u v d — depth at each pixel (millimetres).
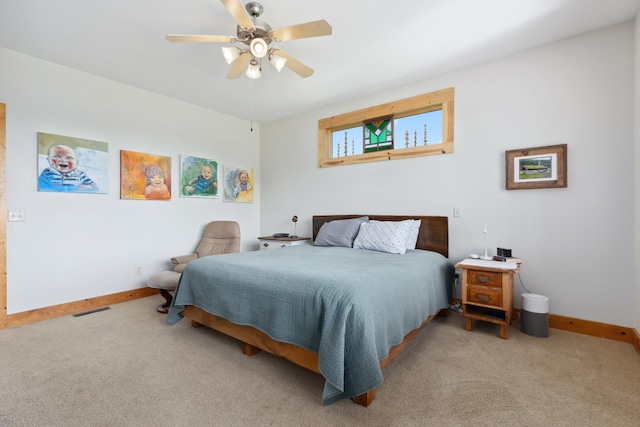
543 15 2242
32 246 2758
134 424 1424
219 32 2428
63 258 2945
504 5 2125
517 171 2756
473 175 3020
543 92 2656
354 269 2047
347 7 2133
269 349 1913
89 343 2291
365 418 1463
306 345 1650
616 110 2363
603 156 2412
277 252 2939
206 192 4230
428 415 1479
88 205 3119
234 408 1543
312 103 4070
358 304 1534
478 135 2988
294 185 4559
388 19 2273
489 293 2418
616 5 2131
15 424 1413
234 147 4645
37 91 2797
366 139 3873
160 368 1931
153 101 3666
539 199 2688
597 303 2445
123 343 2295
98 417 1466
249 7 2066
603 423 1415
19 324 2666
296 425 1421
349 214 3951
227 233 3947
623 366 1930
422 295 2195
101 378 1811
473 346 2232
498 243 2887
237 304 1991
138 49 2678
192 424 1428
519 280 2773
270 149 4879
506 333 2352
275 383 1771
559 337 2396
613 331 2367
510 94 2812
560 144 2564
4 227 2600
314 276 1829
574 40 2520
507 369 1900
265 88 3559
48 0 2016
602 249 2424
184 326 2650
